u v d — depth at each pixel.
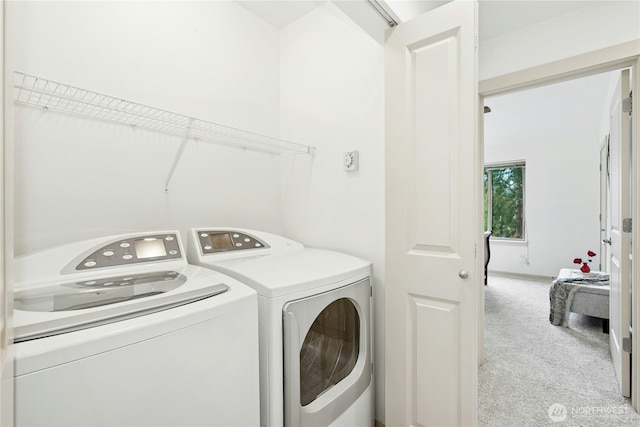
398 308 1.39
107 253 1.06
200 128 1.63
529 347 2.52
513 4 1.72
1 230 0.42
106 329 0.61
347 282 1.25
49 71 1.14
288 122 2.02
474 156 1.20
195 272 1.09
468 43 1.20
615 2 1.64
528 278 5.07
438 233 1.28
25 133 1.08
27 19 1.09
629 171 1.77
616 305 2.00
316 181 1.87
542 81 1.90
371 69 1.62
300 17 1.96
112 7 1.32
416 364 1.35
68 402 0.55
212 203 1.68
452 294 1.25
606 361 2.26
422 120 1.32
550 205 4.97
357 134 1.68
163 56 1.49
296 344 1.01
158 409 0.68
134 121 1.39
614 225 2.10
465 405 1.22
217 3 1.73
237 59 1.82
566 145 4.82
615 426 1.59
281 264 1.28
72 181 1.20
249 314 0.89
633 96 1.66
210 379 0.78
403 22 1.37
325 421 1.13
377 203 1.60
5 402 0.46
